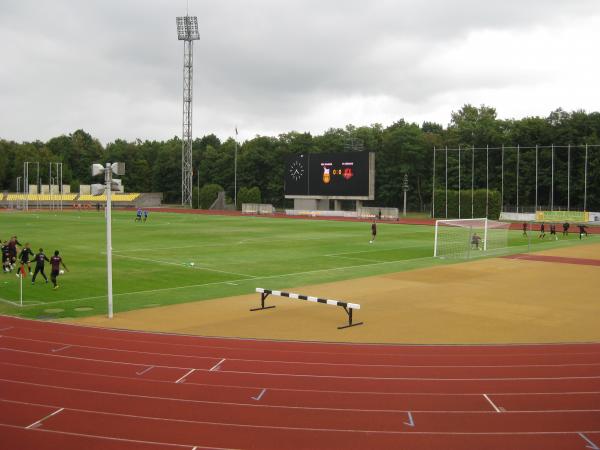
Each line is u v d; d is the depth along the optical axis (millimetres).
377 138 142125
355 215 93625
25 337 18641
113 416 12289
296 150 138625
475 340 18891
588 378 14797
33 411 12555
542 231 58656
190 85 116250
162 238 54500
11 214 96125
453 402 13102
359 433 11492
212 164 151125
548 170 103188
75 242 49812
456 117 153750
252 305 24547
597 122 101625
